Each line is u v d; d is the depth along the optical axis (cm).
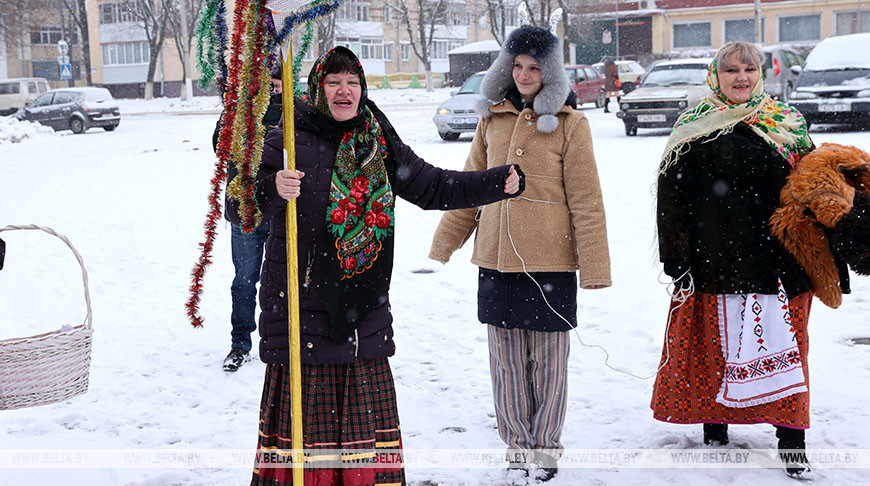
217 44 288
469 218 394
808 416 354
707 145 363
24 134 2395
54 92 2683
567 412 438
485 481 366
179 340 586
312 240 296
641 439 403
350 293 297
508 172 319
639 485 355
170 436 423
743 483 353
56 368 309
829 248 358
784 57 2102
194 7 4616
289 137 286
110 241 933
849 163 358
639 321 582
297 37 315
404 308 645
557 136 363
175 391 489
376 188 303
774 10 5062
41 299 702
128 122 3080
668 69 1891
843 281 367
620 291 654
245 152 279
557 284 364
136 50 5728
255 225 286
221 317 645
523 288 364
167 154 1845
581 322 586
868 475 355
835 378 466
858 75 1664
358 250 299
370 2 6047
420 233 920
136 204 1173
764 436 404
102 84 5872
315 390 297
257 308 662
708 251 362
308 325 296
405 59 6331
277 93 459
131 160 1747
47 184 1399
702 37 5256
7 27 5359
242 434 425
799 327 361
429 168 323
